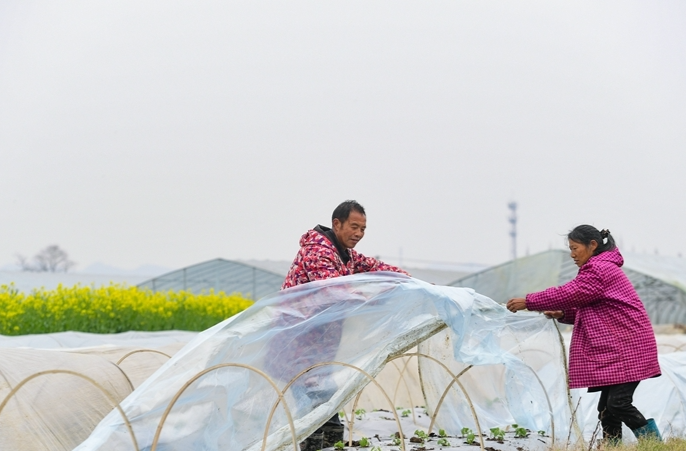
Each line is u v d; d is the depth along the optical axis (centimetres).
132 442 468
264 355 518
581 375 598
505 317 590
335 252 582
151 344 1027
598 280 596
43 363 582
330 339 529
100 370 612
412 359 938
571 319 643
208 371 469
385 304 534
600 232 631
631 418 586
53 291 1336
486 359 560
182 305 1481
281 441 491
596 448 562
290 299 529
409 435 688
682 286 1998
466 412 710
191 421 491
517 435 673
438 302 530
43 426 524
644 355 587
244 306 1645
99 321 1305
